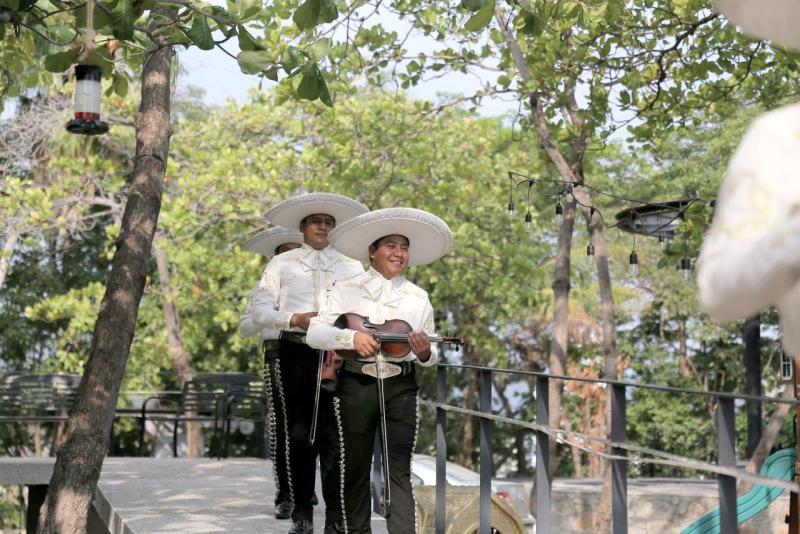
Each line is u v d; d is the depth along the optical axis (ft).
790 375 23.66
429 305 18.07
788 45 4.92
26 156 77.56
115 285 22.25
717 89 38.91
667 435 90.07
